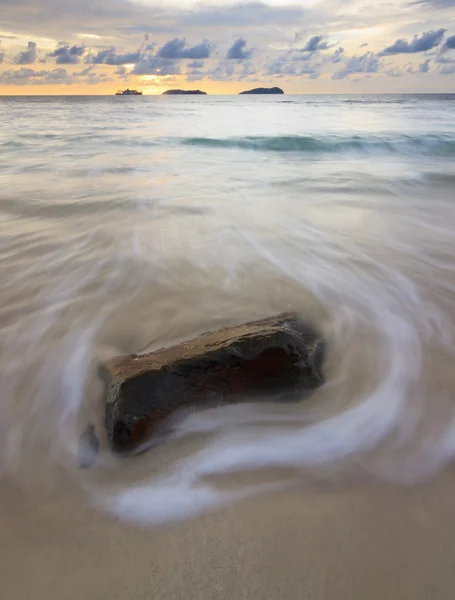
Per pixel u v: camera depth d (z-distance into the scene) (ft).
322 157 46.39
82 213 23.24
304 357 9.45
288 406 8.94
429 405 9.25
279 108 168.55
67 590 5.55
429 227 22.33
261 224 22.08
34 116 107.24
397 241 20.07
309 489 7.16
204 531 6.38
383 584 5.65
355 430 8.48
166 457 7.71
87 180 32.12
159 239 19.42
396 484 7.28
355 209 25.58
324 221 22.91
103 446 7.98
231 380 8.64
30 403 9.26
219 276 15.65
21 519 6.61
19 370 10.27
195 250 18.19
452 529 6.44
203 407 8.43
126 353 10.85
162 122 89.20
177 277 15.52
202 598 5.46
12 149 47.91
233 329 10.28
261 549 6.10
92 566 5.87
